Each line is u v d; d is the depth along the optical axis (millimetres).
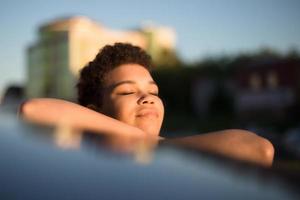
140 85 1891
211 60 49156
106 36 50375
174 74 46156
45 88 50250
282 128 28875
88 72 2072
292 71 33688
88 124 962
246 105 36969
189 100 44594
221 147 931
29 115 894
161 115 1877
